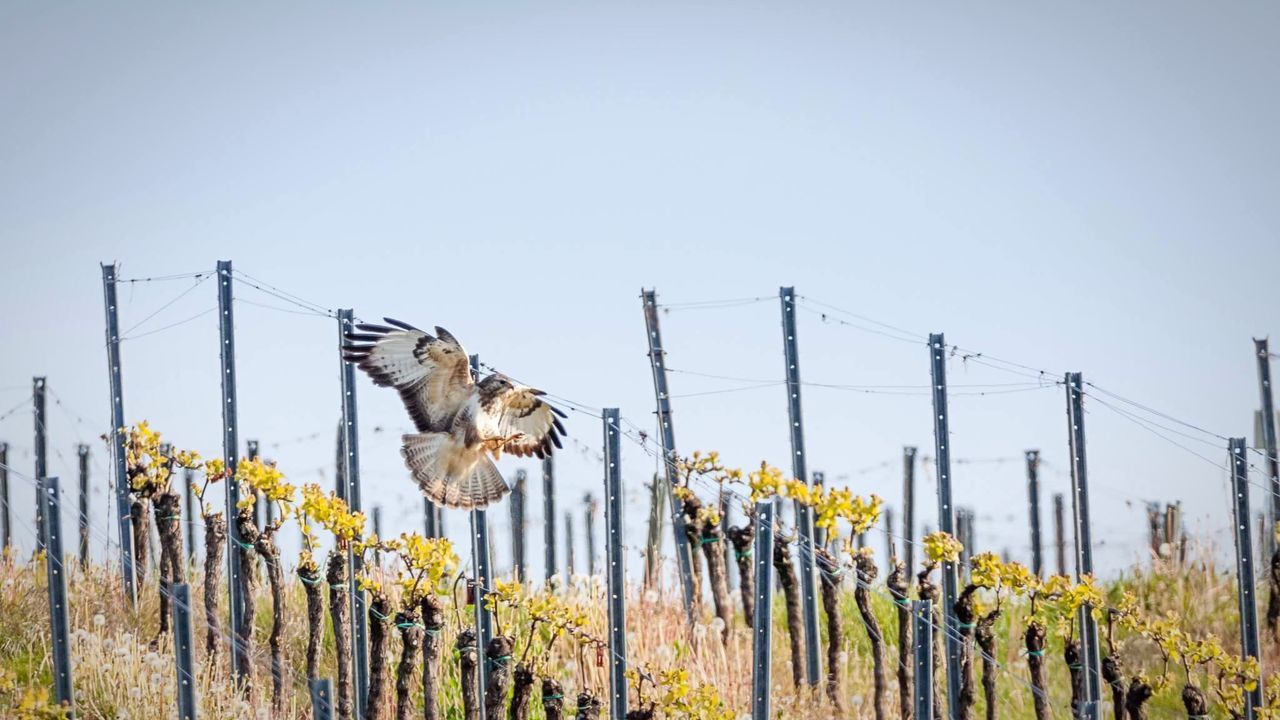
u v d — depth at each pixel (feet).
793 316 160.66
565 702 145.18
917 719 135.23
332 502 138.00
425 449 104.99
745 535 154.71
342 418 149.38
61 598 122.62
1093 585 148.66
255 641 156.87
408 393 105.40
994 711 147.84
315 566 143.64
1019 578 146.41
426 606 132.98
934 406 153.07
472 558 136.98
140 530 161.38
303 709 142.00
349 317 150.10
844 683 150.61
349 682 141.28
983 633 146.92
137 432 154.30
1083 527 157.38
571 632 134.82
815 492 147.95
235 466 149.79
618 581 133.28
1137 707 147.64
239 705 138.21
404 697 132.98
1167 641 148.77
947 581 153.99
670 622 163.02
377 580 148.46
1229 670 147.43
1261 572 183.52
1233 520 154.61
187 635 123.34
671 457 161.38
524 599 142.51
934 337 153.17
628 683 145.07
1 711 126.41
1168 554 185.88
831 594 150.61
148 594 161.38
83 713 135.44
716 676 147.23
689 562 161.27
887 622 174.91
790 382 160.15
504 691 130.93
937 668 146.41
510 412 106.63
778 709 146.00
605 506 134.00
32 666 141.49
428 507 155.22
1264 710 145.18
